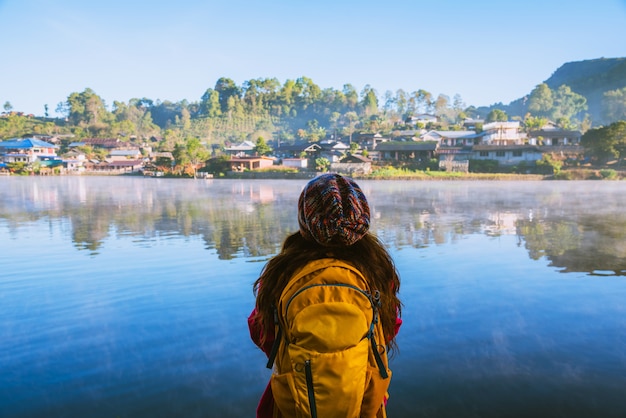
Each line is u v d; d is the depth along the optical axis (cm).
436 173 6172
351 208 131
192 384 391
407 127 11456
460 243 1038
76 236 1197
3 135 13325
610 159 6269
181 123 19375
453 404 354
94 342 478
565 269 772
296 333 115
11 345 470
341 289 121
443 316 545
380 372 124
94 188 3925
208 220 1538
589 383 384
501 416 338
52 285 698
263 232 1245
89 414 347
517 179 5791
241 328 513
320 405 111
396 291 143
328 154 8312
